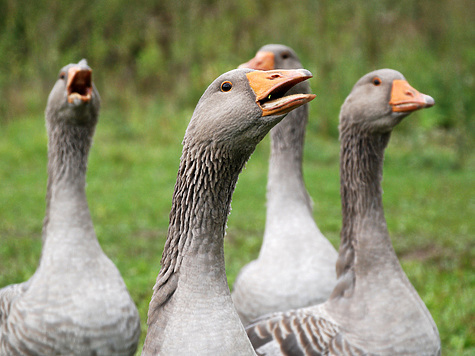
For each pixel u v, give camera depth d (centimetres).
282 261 763
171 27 3603
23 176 2097
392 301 612
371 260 635
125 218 1688
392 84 672
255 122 457
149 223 1652
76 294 673
